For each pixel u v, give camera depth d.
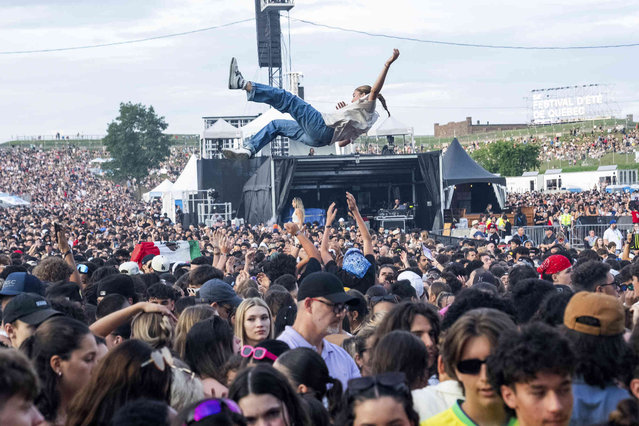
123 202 106.44
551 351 2.94
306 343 5.11
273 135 9.66
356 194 41.47
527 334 3.05
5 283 6.06
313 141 9.25
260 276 9.40
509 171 106.19
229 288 6.83
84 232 26.34
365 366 5.09
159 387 3.69
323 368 4.21
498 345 3.15
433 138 171.75
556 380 2.94
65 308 5.49
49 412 3.95
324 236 9.10
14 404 2.82
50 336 4.02
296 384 4.13
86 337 4.09
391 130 41.03
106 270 8.85
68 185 120.88
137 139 112.19
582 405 3.53
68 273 8.14
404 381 3.25
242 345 5.59
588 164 117.75
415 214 39.44
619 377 3.56
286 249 15.41
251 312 5.66
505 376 3.05
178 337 5.53
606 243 17.75
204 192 41.38
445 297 7.43
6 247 23.92
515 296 5.31
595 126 141.12
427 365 4.25
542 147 132.12
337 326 6.34
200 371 4.85
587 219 29.34
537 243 29.77
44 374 3.98
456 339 3.53
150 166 114.31
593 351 3.54
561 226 28.70
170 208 49.81
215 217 38.84
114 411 3.58
